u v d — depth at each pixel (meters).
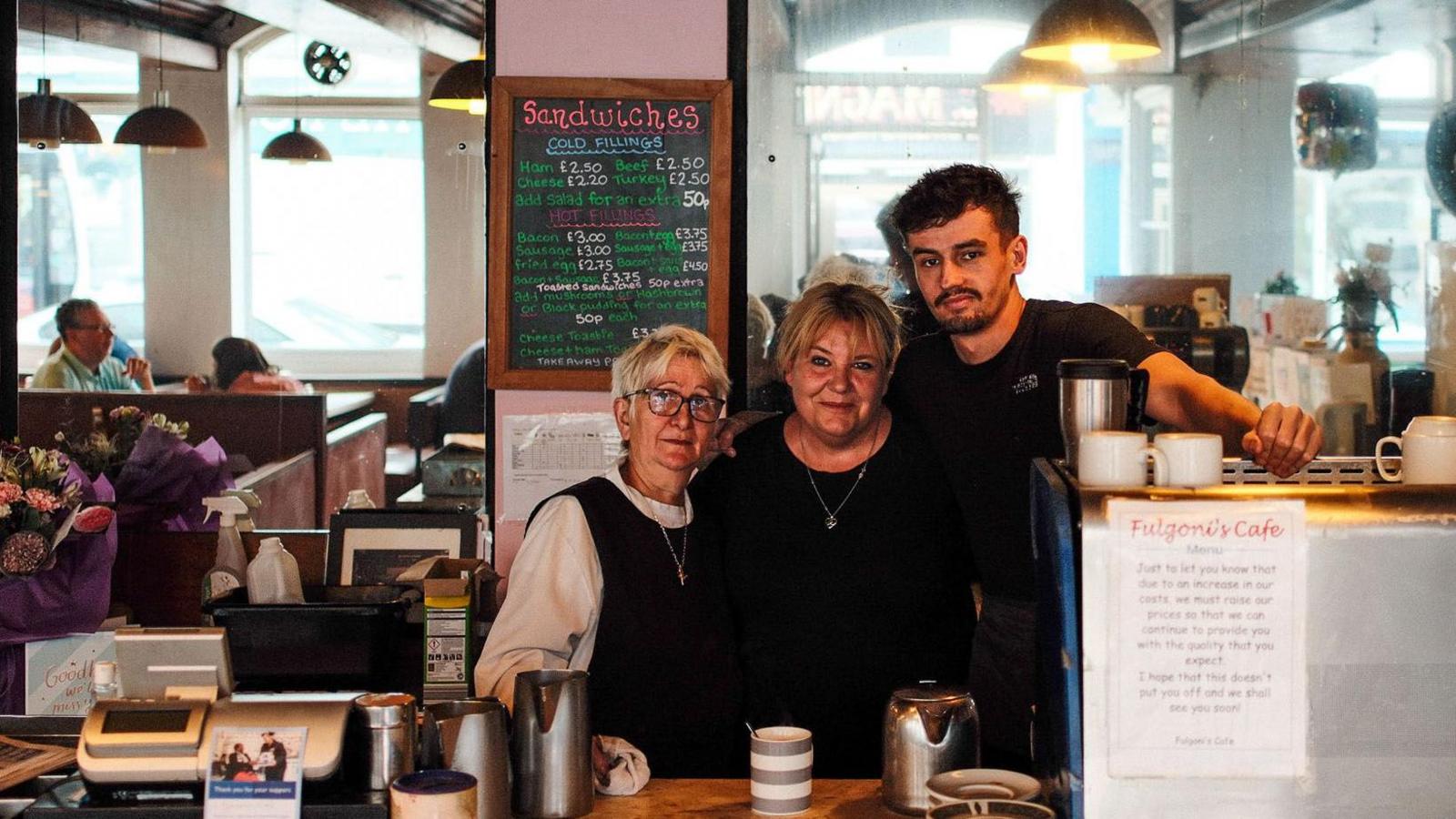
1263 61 4.45
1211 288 4.53
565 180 3.31
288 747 1.91
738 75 3.32
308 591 2.69
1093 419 1.87
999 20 4.17
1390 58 4.79
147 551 3.32
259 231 3.54
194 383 3.55
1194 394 2.64
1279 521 1.69
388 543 3.02
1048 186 4.43
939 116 4.19
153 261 3.57
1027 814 1.81
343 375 3.54
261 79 3.60
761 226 3.50
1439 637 1.69
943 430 2.78
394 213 3.55
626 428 2.61
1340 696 1.70
